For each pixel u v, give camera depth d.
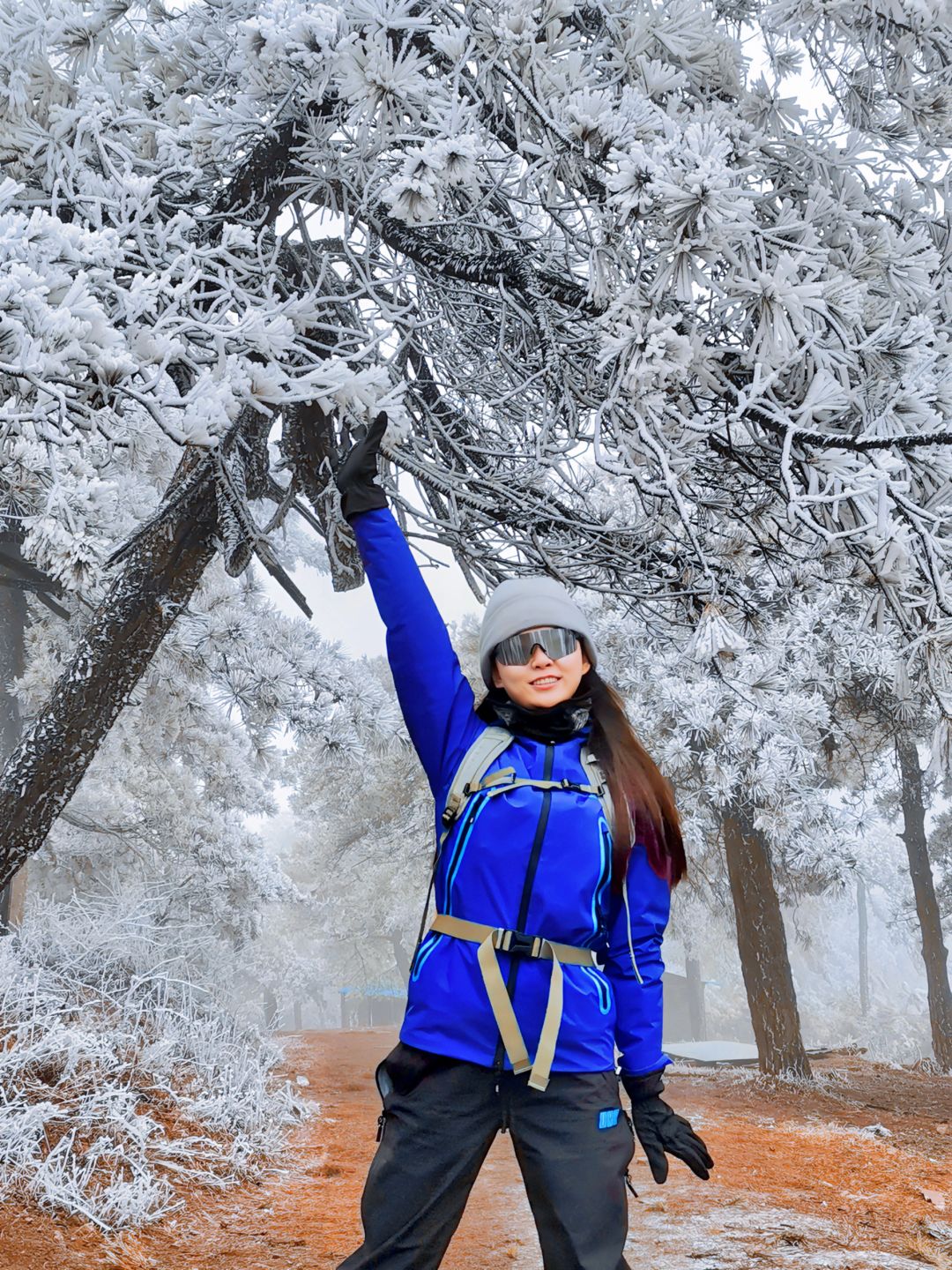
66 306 2.70
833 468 3.43
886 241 3.69
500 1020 1.85
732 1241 5.18
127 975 8.22
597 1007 1.92
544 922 1.92
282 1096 8.22
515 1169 6.78
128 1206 4.99
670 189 2.81
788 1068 14.70
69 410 2.82
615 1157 1.87
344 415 3.70
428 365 5.80
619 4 3.69
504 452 5.20
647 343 3.30
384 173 3.90
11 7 3.83
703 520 5.16
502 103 3.64
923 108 3.71
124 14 4.11
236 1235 5.03
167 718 16.27
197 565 6.90
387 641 2.15
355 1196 5.95
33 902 8.48
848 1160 8.05
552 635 2.08
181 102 4.14
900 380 3.53
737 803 14.01
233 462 6.21
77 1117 5.66
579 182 3.38
